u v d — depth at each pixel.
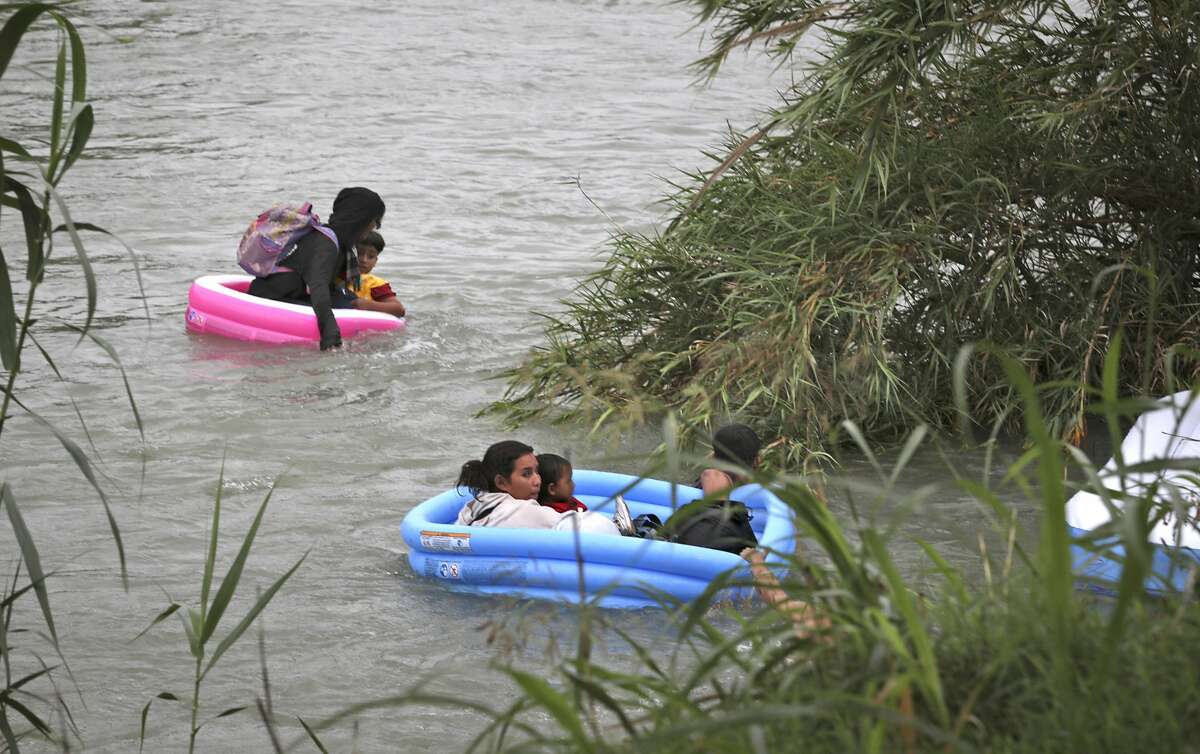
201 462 20.41
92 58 65.19
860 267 20.56
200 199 40.81
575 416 22.23
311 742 12.38
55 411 22.55
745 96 59.47
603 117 55.25
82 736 12.50
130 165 45.16
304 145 49.31
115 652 14.32
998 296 21.00
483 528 15.62
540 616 7.56
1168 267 20.72
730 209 22.20
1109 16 20.98
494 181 43.75
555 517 16.20
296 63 66.56
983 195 21.03
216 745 12.33
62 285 31.12
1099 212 22.23
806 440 20.06
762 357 19.80
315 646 14.45
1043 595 6.93
